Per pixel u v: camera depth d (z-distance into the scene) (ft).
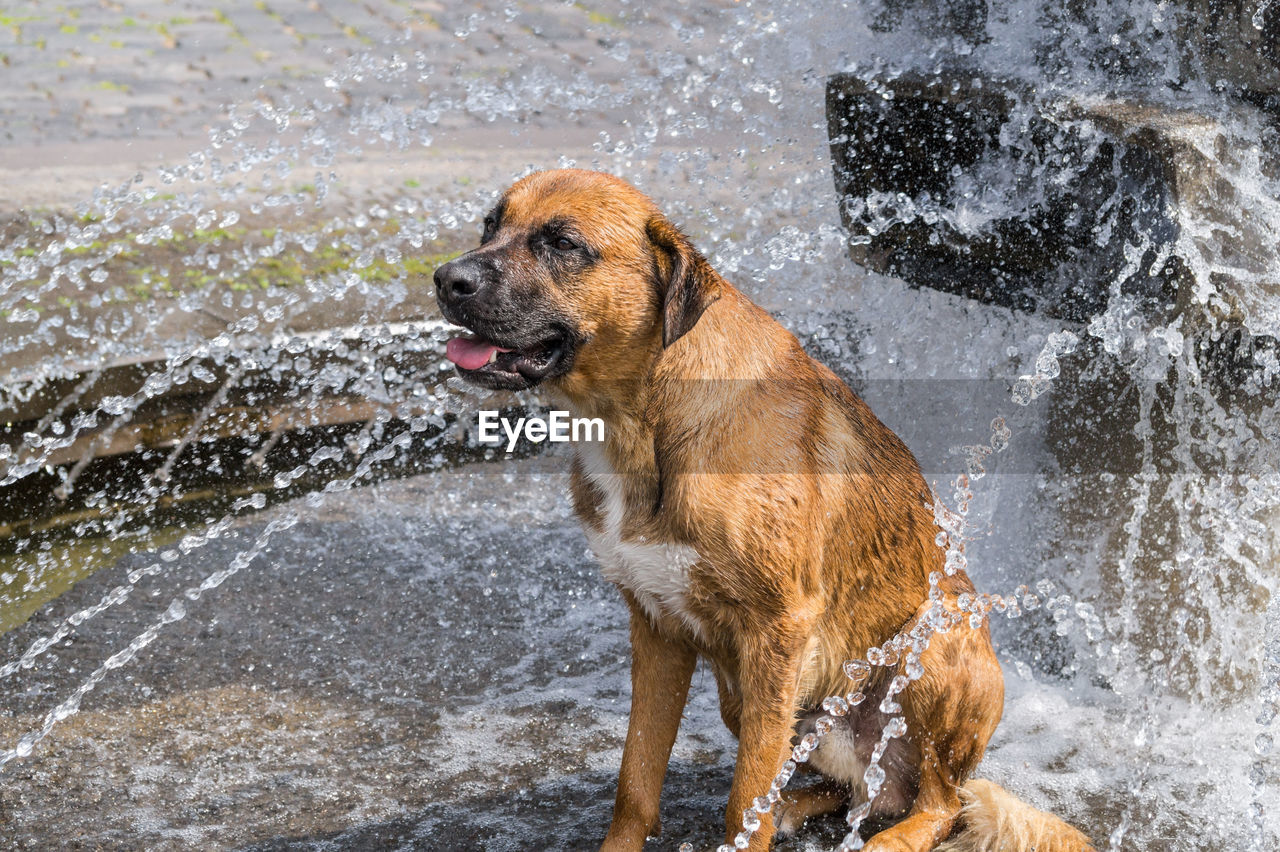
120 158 29.91
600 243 10.06
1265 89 12.20
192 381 18.20
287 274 22.06
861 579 10.68
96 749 12.67
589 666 14.69
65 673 14.23
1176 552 13.43
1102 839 11.03
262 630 15.37
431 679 14.32
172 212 25.63
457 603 16.21
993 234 13.82
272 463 19.27
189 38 40.98
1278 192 12.07
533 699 13.85
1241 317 11.91
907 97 14.03
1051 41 13.99
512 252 10.06
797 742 11.33
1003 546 14.89
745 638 10.07
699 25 40.32
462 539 18.07
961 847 10.68
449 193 27.04
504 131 31.40
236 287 21.31
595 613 16.07
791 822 11.23
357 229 24.82
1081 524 14.17
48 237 23.70
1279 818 11.34
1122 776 12.18
